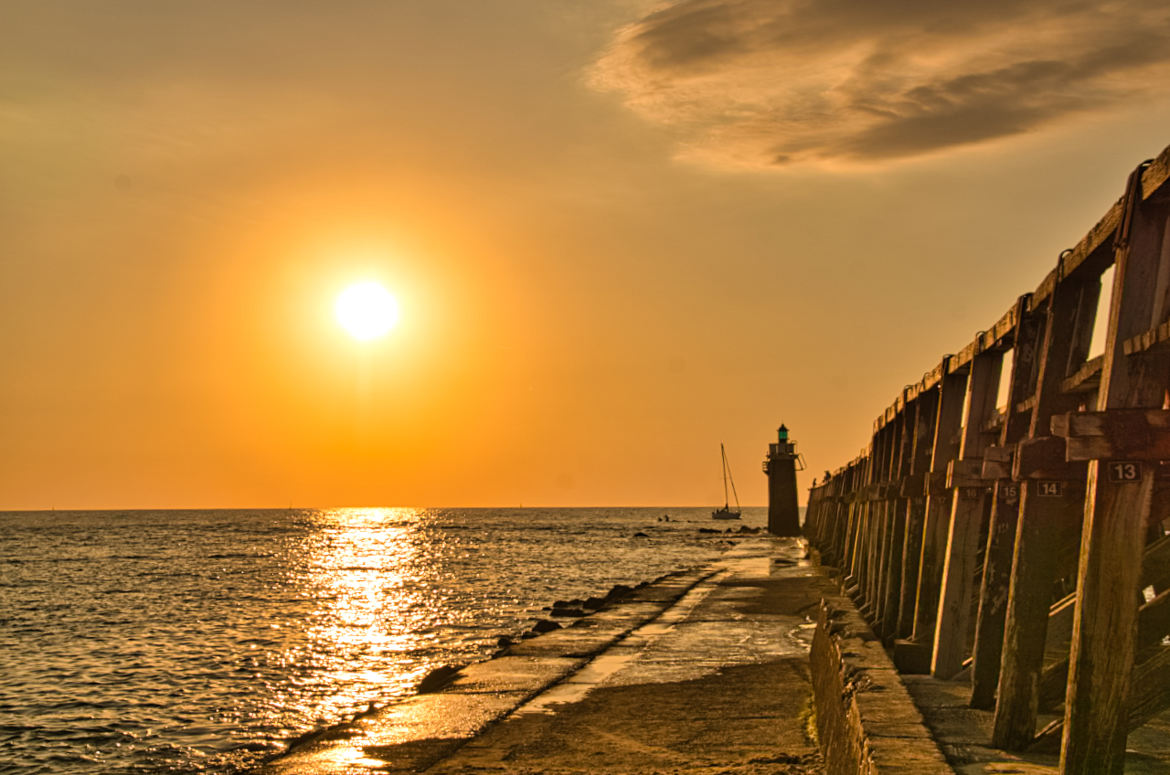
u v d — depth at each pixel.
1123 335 5.38
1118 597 5.25
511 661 19.47
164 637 33.81
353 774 12.15
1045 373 7.33
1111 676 5.25
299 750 13.54
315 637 33.25
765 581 37.75
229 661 28.19
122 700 22.72
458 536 137.38
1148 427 5.19
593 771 11.70
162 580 60.59
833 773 9.77
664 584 38.47
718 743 12.80
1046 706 7.44
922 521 13.55
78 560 81.69
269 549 101.00
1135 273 5.38
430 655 28.92
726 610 27.53
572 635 23.05
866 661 10.81
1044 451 7.03
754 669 17.78
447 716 14.81
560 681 17.28
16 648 31.44
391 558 83.50
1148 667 6.15
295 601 46.69
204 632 35.00
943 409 12.35
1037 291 8.02
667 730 13.58
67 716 21.09
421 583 57.00
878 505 17.94
